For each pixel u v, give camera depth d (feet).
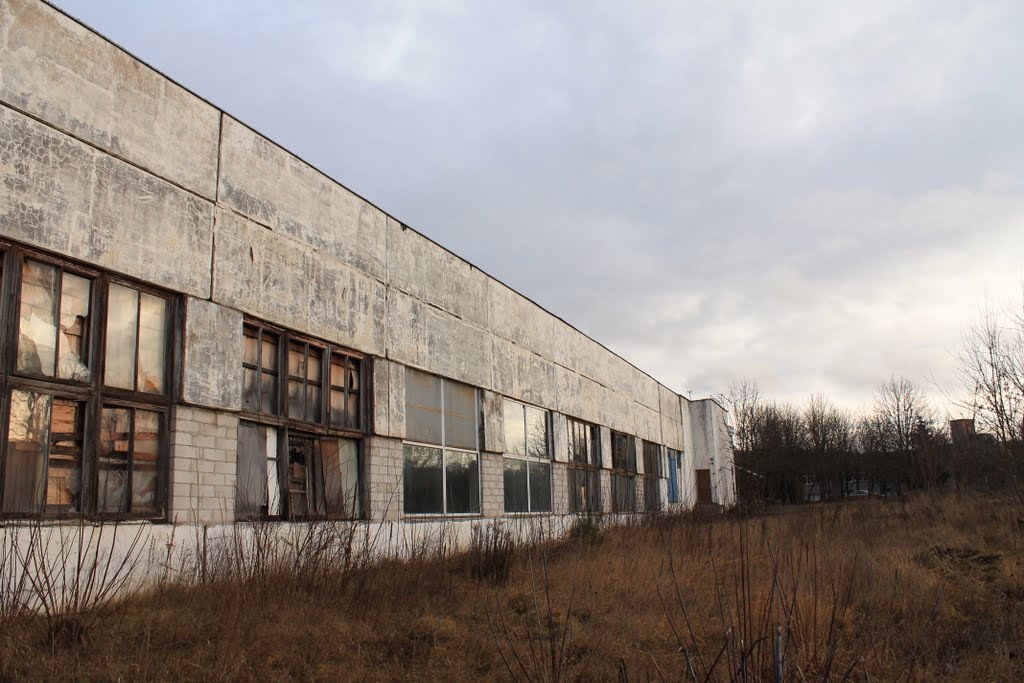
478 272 63.87
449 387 58.03
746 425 181.37
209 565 32.12
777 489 159.12
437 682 21.62
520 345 71.00
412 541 41.86
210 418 35.47
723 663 22.48
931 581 34.01
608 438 93.20
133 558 30.63
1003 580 35.65
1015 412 63.46
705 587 33.06
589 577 34.22
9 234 27.68
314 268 43.47
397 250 52.08
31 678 19.02
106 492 30.73
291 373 41.78
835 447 181.68
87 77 31.35
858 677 21.54
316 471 43.16
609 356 96.63
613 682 21.95
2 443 27.04
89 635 22.12
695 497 131.54
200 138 36.58
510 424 67.97
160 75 34.78
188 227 35.35
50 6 30.09
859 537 49.55
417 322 53.62
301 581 29.66
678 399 130.31
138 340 32.81
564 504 77.51
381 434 47.98
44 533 27.40
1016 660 24.12
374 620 27.50
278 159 41.52
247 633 23.59
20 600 23.36
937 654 24.63
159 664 20.77
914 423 127.54
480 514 60.03
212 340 35.94
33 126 28.99
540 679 20.40
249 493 37.81
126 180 32.55
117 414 31.63
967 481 76.48
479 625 27.50
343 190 46.75
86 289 30.96
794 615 23.47
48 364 29.09
